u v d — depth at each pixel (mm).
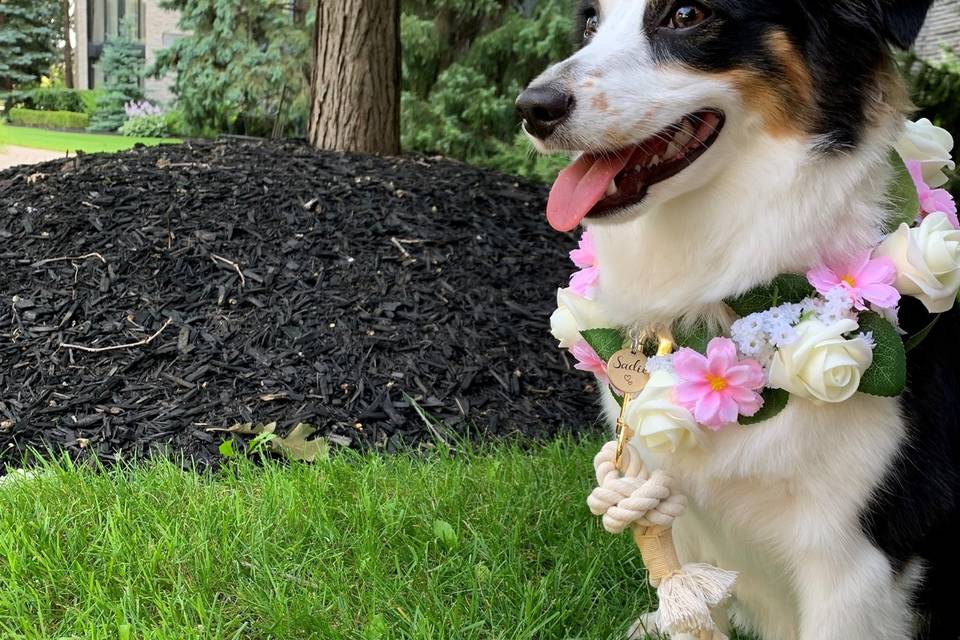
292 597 948
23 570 958
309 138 2266
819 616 816
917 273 765
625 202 807
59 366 1324
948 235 771
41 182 1777
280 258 1543
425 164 2068
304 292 1473
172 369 1326
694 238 816
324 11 2178
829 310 767
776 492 803
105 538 1014
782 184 789
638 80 805
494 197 1881
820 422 780
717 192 807
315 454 1203
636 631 967
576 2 1037
